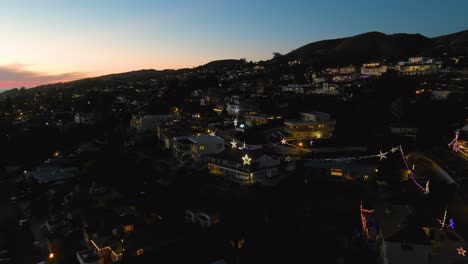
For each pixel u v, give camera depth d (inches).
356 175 2058.3
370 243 1375.5
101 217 1808.6
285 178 2159.2
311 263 1332.4
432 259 1176.2
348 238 1465.3
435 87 3540.8
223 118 3954.2
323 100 3764.8
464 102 2947.8
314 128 2834.6
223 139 2773.1
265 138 2891.2
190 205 1911.9
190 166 2471.7
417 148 2358.5
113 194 2209.6
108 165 2655.0
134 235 1644.9
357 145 2522.1
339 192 1921.8
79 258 1560.0
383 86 3634.4
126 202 2034.9
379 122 2970.0
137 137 3629.4
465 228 1379.2
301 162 2311.8
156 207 1892.2
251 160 2165.4
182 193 2038.6
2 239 1907.0
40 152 3516.2
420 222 1331.2
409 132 2598.4
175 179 2247.8
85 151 3368.6
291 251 1425.9
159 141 3351.4
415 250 1143.6
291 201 1866.4
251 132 3083.2
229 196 1971.0
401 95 3270.2
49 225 1989.4
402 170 1985.7
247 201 1893.5
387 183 1939.0
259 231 1609.3
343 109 3366.1
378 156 2253.9
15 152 3516.2
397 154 2252.7
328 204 1790.1
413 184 1877.5
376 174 2028.8
